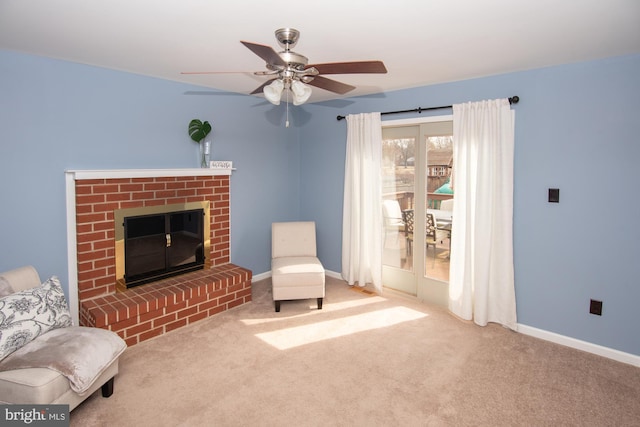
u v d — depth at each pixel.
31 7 1.99
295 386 2.55
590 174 2.95
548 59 2.88
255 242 4.80
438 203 3.89
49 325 2.32
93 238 3.22
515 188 3.32
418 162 4.02
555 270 3.18
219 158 4.27
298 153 5.25
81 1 1.91
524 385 2.57
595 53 2.73
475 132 3.42
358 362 2.86
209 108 4.11
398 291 4.36
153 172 3.57
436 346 3.12
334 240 4.95
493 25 2.21
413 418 2.23
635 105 2.73
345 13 2.04
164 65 3.16
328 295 4.31
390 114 4.15
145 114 3.57
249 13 2.05
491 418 2.24
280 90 2.17
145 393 2.46
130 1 1.91
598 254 2.97
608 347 2.97
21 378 1.93
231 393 2.47
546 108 3.11
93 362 2.19
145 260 3.62
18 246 2.89
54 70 2.98
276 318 3.67
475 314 3.52
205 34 2.39
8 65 2.76
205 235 4.12
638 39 2.43
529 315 3.34
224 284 3.80
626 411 2.31
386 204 4.38
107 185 3.28
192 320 3.53
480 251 3.42
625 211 2.83
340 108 4.67
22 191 2.88
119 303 3.15
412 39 2.45
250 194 4.67
